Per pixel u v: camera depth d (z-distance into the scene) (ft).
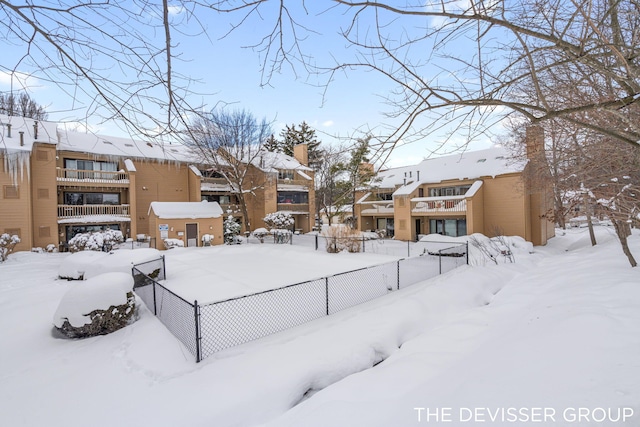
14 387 14.06
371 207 92.79
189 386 13.55
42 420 11.93
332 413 10.91
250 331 19.10
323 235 72.43
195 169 82.84
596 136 17.81
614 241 52.95
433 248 59.93
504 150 73.05
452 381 11.73
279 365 15.03
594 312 15.88
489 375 11.42
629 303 17.16
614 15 8.48
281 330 19.20
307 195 102.01
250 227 91.86
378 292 27.12
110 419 11.79
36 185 60.70
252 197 94.79
